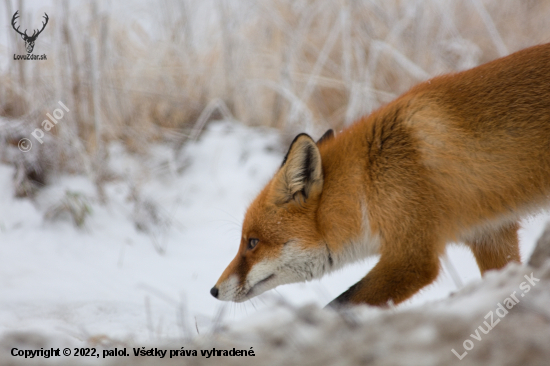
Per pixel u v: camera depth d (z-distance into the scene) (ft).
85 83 59.06
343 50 63.62
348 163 28.22
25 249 41.14
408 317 14.87
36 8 66.49
